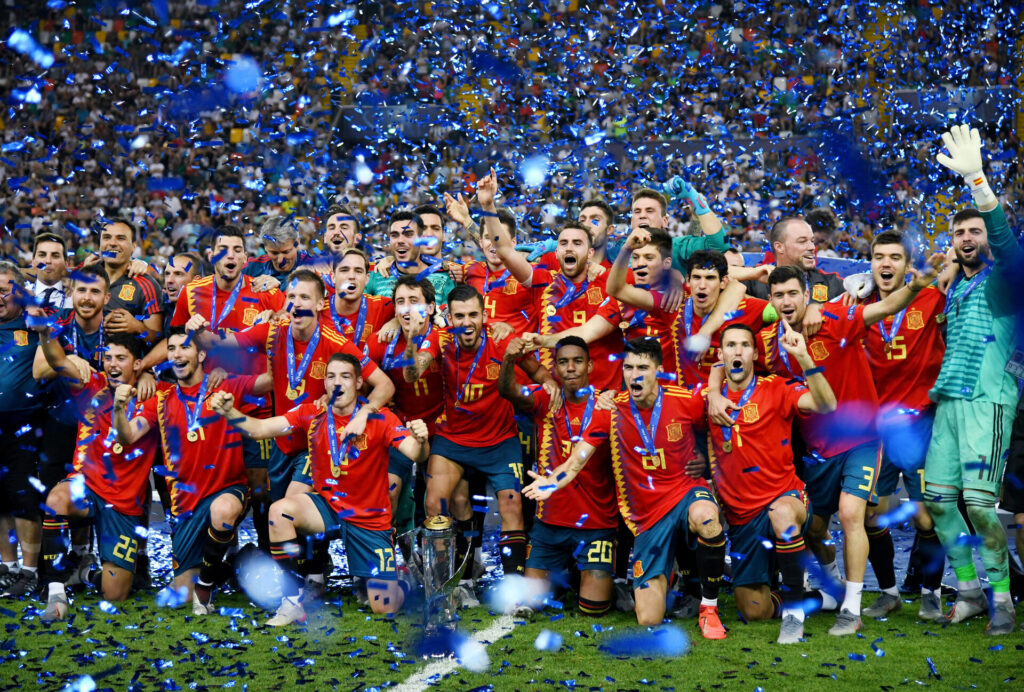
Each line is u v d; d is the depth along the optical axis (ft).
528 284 19.66
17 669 14.15
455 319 17.74
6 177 38.93
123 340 18.10
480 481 19.26
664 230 19.40
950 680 13.61
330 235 21.56
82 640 15.55
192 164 37.81
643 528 16.60
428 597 15.11
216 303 19.60
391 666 14.32
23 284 19.21
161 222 36.47
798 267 17.89
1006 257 15.81
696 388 17.22
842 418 16.55
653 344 16.52
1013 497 16.52
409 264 20.20
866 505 16.65
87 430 18.20
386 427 17.24
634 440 16.57
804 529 16.02
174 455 17.66
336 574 19.94
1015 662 14.29
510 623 16.51
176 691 13.33
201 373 18.22
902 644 15.21
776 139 35.37
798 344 15.76
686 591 17.11
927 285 16.10
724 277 17.51
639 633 15.71
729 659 14.57
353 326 18.94
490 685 13.43
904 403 17.26
